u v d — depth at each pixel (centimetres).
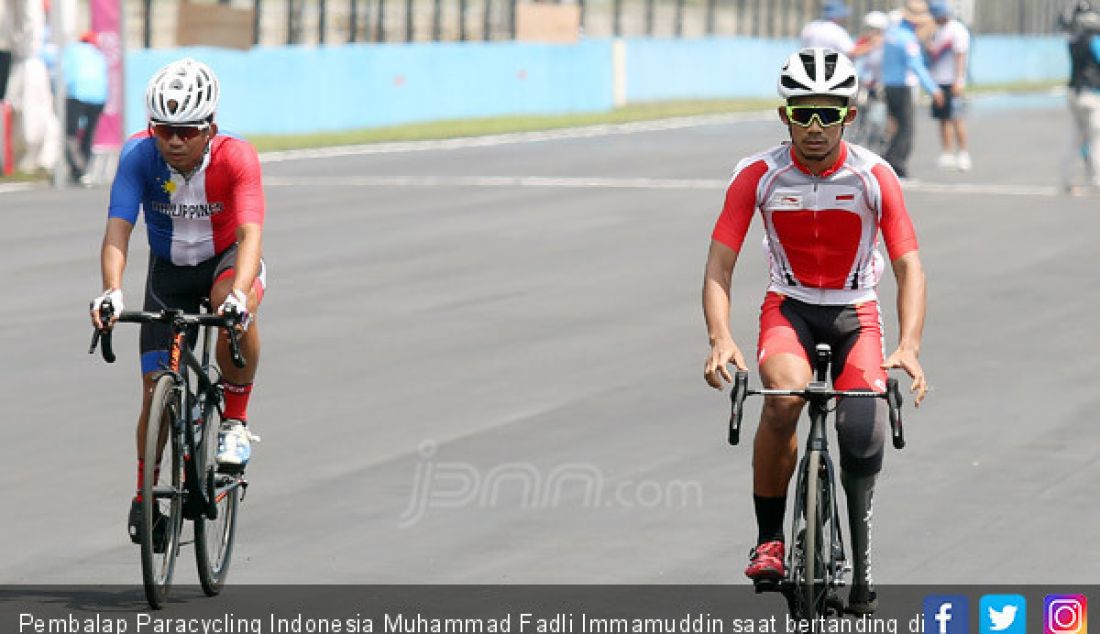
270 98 9238
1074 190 6544
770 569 1855
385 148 8594
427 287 4253
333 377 3238
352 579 2083
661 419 2912
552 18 11694
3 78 6994
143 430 1984
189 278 2089
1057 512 2362
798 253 1898
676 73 13138
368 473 2572
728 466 2614
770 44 14712
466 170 7381
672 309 3962
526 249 4919
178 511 1977
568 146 8781
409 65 10294
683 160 7931
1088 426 2855
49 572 2111
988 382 3189
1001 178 7025
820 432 1803
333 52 9669
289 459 2652
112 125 6925
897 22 6875
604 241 5097
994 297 4106
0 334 3681
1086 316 3862
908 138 6925
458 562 2152
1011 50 17512
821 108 1823
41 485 2516
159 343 2016
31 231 5319
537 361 3381
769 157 1888
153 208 2053
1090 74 6372
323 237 5156
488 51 10981
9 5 6931
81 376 3269
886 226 1884
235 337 1941
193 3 8844
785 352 1858
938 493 2458
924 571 2109
